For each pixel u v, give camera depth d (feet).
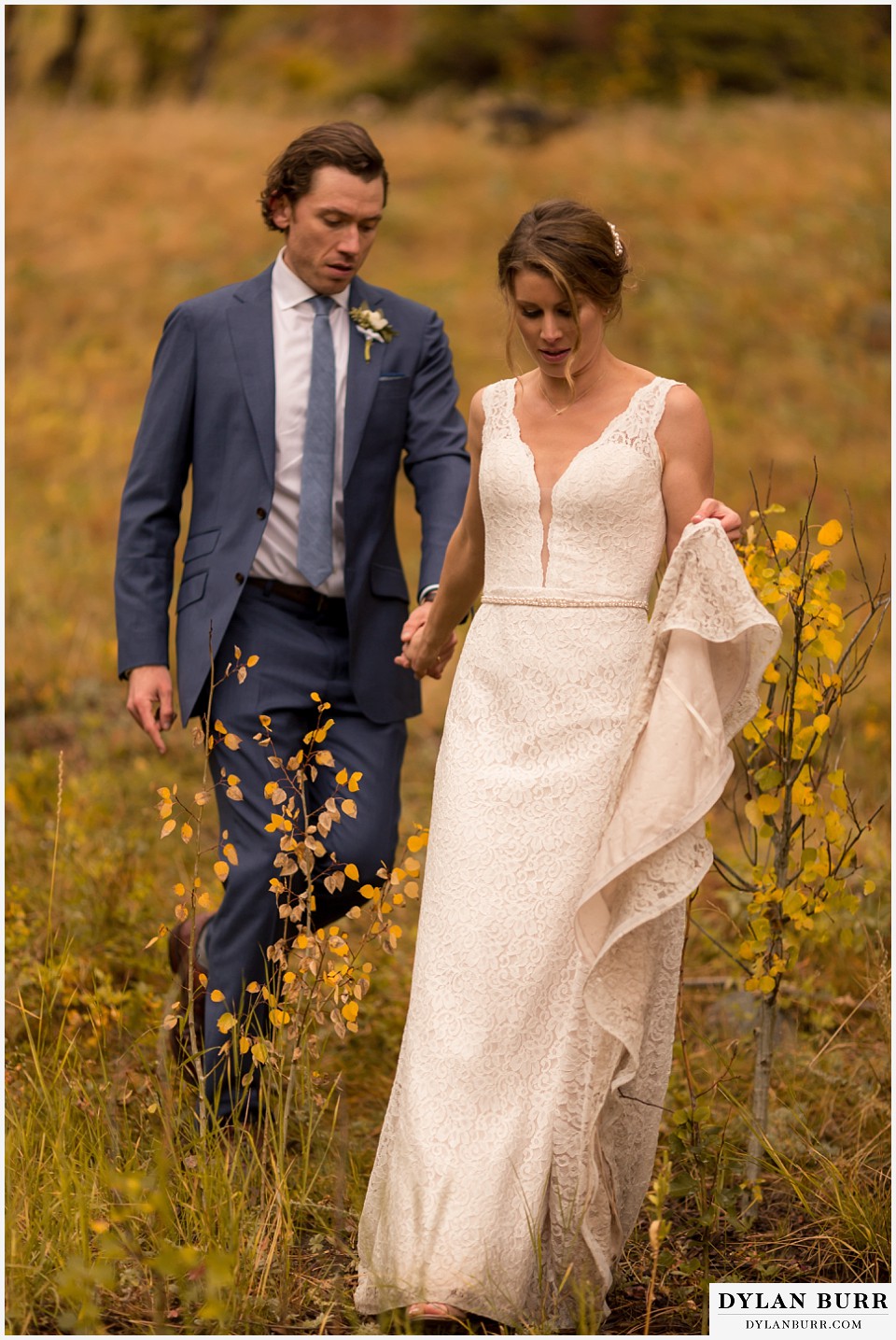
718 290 73.61
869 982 22.44
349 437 21.65
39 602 45.85
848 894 18.99
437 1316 15.25
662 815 15.92
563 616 17.31
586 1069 16.55
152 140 92.58
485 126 96.07
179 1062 21.03
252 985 18.53
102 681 41.50
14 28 132.05
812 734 18.83
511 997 16.66
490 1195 15.94
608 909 16.29
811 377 67.10
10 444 60.75
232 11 137.18
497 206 81.71
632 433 17.28
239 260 77.36
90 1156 17.85
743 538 19.97
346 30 133.80
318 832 20.94
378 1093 22.21
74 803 30.63
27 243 79.05
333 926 27.53
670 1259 17.17
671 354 67.72
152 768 35.37
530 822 17.02
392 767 21.89
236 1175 17.89
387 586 22.27
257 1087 19.90
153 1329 15.65
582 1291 15.98
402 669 22.40
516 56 115.14
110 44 132.98
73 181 85.20
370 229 21.59
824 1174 18.98
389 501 22.39
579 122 99.66
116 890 26.25
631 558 17.37
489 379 64.13
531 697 17.37
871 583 49.78
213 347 21.59
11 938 23.97
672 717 16.24
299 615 21.63
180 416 21.75
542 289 16.58
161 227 80.12
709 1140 19.16
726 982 25.53
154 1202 14.94
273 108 113.19
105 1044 21.65
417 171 87.51
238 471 21.42
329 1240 17.78
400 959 26.30
